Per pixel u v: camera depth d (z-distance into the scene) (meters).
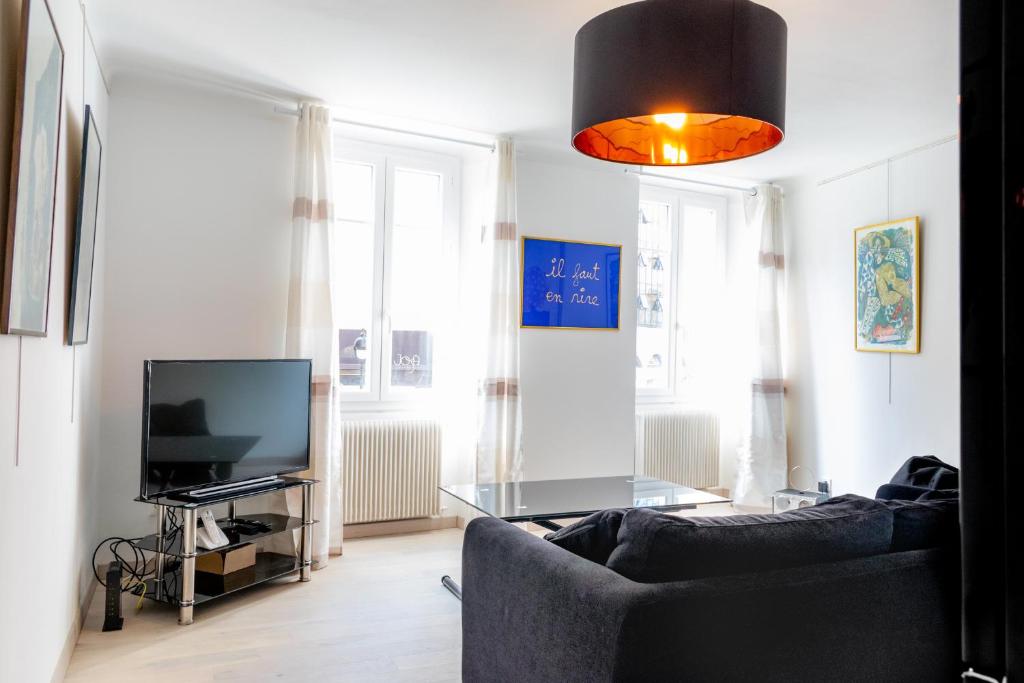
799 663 1.74
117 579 2.99
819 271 5.12
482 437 4.41
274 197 4.00
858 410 4.78
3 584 1.64
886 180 4.61
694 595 1.61
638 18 2.09
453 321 4.80
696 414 5.67
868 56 3.13
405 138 4.45
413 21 2.94
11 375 1.67
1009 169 1.39
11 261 1.50
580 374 4.90
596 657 1.62
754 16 2.10
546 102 3.84
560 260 4.84
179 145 3.78
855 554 1.89
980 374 1.48
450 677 2.58
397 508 4.51
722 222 5.87
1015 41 1.38
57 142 1.96
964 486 1.51
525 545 2.03
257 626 3.03
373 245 4.57
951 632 1.98
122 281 3.66
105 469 3.62
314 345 3.93
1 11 1.47
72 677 2.53
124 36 3.11
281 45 3.19
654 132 2.64
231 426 3.42
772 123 2.14
